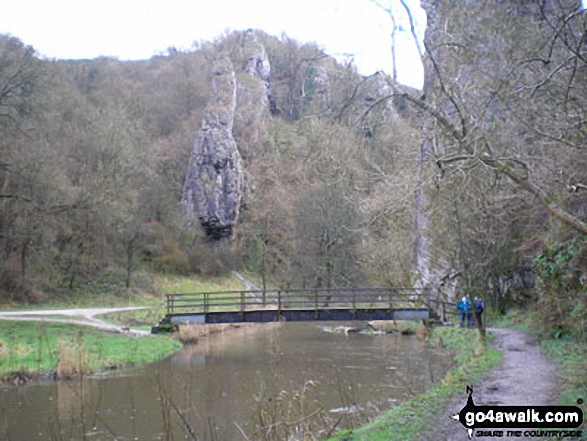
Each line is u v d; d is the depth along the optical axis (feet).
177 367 59.21
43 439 34.88
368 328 100.78
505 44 30.58
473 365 43.57
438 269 89.81
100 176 119.75
